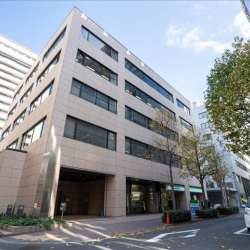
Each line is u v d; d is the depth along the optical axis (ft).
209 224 41.39
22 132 66.59
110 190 56.24
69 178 64.49
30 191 44.88
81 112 53.83
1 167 50.21
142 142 72.43
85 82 58.23
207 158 63.93
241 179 162.09
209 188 139.03
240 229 33.30
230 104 31.30
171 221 43.19
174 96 108.88
